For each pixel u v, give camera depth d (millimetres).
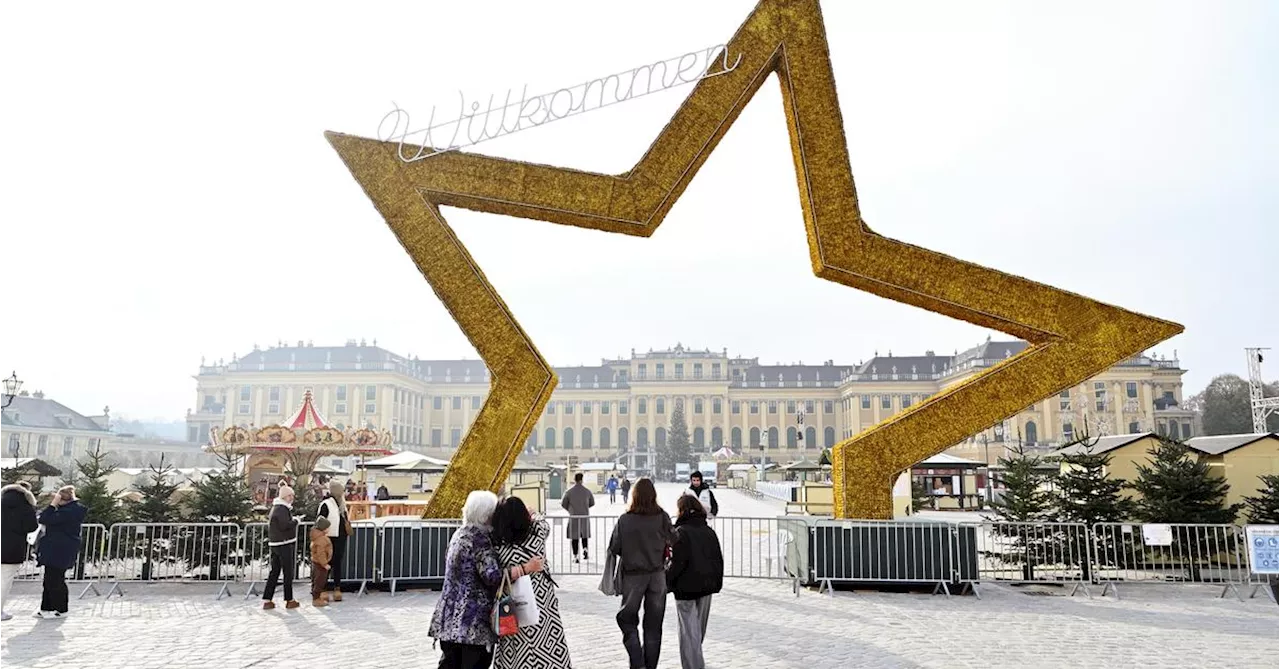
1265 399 42062
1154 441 18859
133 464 93625
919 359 115375
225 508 15352
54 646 9078
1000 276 13617
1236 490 17828
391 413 105812
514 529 5832
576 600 12211
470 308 13242
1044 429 94875
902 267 13516
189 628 10062
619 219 13305
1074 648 9102
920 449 13477
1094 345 13484
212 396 115188
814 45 13844
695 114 13508
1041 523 14180
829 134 13711
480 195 13281
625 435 118062
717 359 119000
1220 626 10445
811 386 117812
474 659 5668
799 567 13477
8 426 81188
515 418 13188
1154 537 13953
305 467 28922
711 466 82438
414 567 12781
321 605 11539
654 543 7629
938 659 8531
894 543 12992
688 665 7316
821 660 8461
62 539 11000
